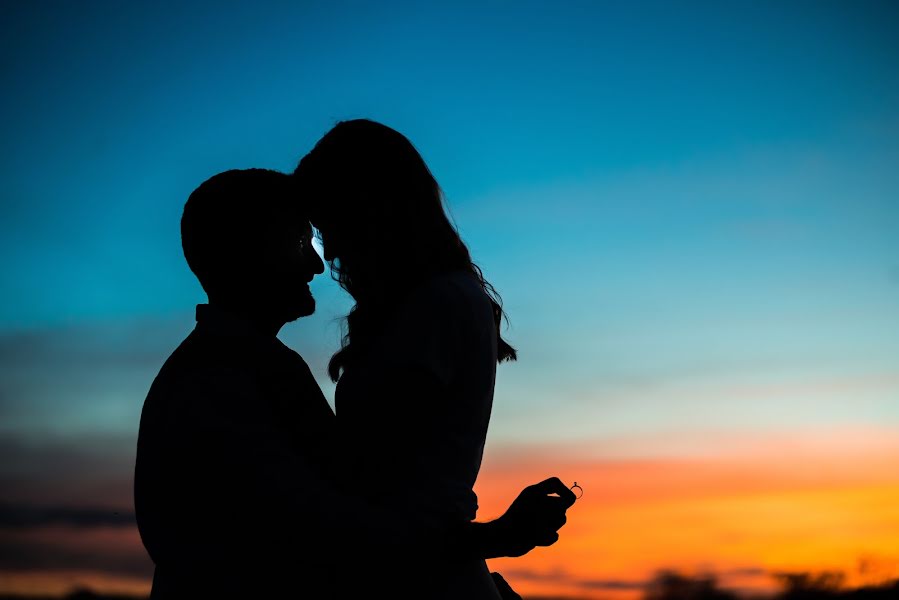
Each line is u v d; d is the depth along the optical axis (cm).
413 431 158
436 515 156
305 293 178
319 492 152
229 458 153
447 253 178
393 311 176
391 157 177
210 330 166
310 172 180
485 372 167
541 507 155
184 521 158
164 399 162
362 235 177
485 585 163
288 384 166
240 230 169
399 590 157
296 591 157
